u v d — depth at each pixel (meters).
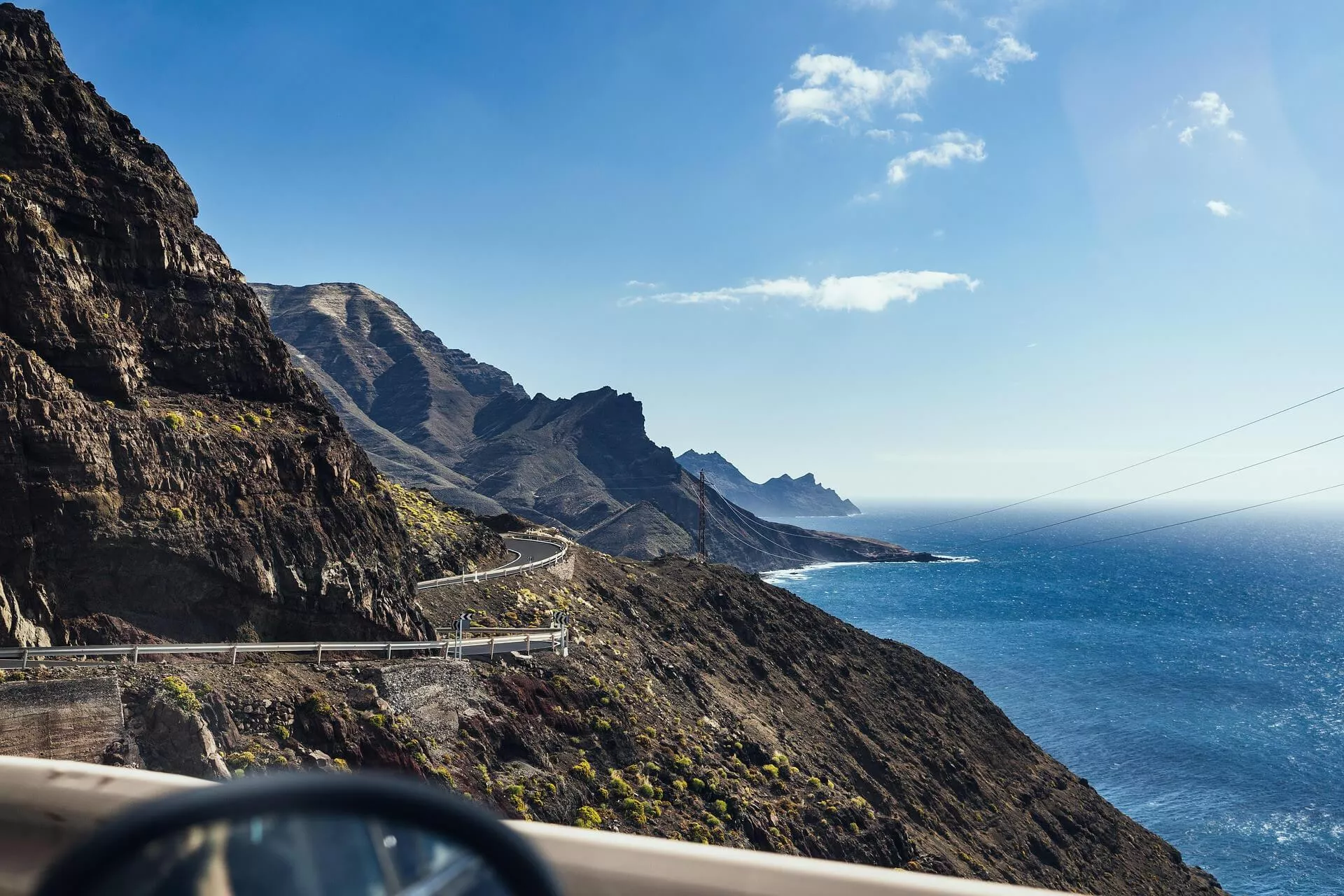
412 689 38.50
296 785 1.93
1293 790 107.56
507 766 40.16
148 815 1.87
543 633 54.22
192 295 42.72
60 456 32.94
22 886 4.12
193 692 31.00
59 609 32.19
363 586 41.72
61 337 35.56
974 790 76.31
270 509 39.56
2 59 39.31
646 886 3.39
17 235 35.12
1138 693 158.88
